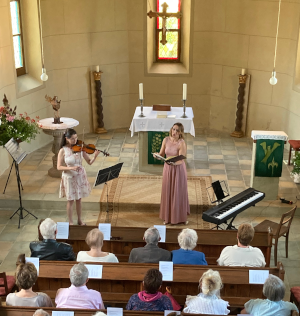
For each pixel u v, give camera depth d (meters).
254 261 4.57
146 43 11.04
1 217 7.48
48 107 10.47
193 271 4.39
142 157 8.77
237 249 4.61
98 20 10.60
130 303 3.72
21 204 7.33
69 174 6.59
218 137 11.02
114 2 10.62
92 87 10.96
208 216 5.71
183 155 6.75
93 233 4.55
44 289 4.65
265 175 7.46
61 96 10.70
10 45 8.95
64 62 10.52
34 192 7.98
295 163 7.67
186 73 11.26
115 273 4.41
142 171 8.88
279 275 4.35
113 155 9.74
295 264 6.25
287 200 7.65
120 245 5.48
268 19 9.92
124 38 11.02
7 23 8.79
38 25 9.79
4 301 4.54
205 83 11.33
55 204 7.73
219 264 4.70
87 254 4.57
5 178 8.52
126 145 10.41
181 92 11.44
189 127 8.30
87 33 10.59
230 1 10.34
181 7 10.99
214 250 5.48
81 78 10.85
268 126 10.67
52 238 4.66
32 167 9.09
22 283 3.77
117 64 11.16
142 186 8.21
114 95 11.39
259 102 10.65
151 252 4.56
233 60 10.75
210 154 9.87
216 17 10.66
